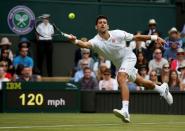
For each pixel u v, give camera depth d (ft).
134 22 104.88
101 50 56.54
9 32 100.53
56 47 100.73
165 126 54.24
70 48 101.30
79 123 58.23
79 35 103.04
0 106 78.95
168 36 99.14
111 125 55.16
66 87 79.46
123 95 54.65
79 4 102.99
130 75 56.75
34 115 72.84
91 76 83.20
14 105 78.89
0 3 100.42
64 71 101.30
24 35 99.25
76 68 94.12
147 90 78.43
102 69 85.76
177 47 90.79
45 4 101.91
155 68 86.74
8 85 78.84
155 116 72.28
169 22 106.01
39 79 87.51
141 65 86.07
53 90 79.25
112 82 82.74
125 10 104.63
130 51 57.00
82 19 103.19
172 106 78.02
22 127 52.44
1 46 91.40
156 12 105.60
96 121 61.36
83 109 79.71
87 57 90.38
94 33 103.60
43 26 64.49
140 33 94.22
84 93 79.71
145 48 91.20
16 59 89.76
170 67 87.45
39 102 79.10
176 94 78.02
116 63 57.82
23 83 78.95
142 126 53.93
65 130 48.73
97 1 104.27
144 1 105.50
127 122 55.57
